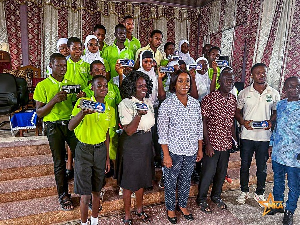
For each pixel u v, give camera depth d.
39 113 2.11
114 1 6.68
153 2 6.75
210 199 2.80
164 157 2.23
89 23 6.67
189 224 2.36
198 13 6.91
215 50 3.08
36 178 2.79
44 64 6.66
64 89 2.04
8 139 3.42
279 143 2.35
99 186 2.06
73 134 2.31
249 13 5.02
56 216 2.32
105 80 1.92
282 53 4.30
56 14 6.50
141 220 2.37
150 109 2.19
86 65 2.47
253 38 4.91
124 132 2.16
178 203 2.47
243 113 2.62
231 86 2.35
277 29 4.36
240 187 3.06
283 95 4.24
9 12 6.21
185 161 2.26
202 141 2.49
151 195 2.65
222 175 2.57
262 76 2.44
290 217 2.35
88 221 2.33
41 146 3.21
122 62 2.45
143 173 2.17
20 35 6.39
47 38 6.57
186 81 2.16
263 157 2.62
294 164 2.25
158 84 2.61
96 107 1.71
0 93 4.16
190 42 7.15
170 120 2.21
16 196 2.48
